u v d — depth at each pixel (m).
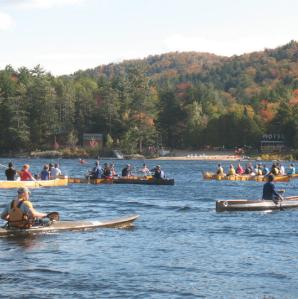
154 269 14.71
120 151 161.00
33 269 14.58
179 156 163.50
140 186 46.84
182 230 21.08
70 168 92.00
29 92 160.88
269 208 27.83
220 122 170.75
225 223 23.16
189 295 12.55
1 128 158.88
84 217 25.42
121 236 19.41
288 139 161.12
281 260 15.83
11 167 41.69
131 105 166.50
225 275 14.17
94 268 14.77
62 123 165.00
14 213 18.75
